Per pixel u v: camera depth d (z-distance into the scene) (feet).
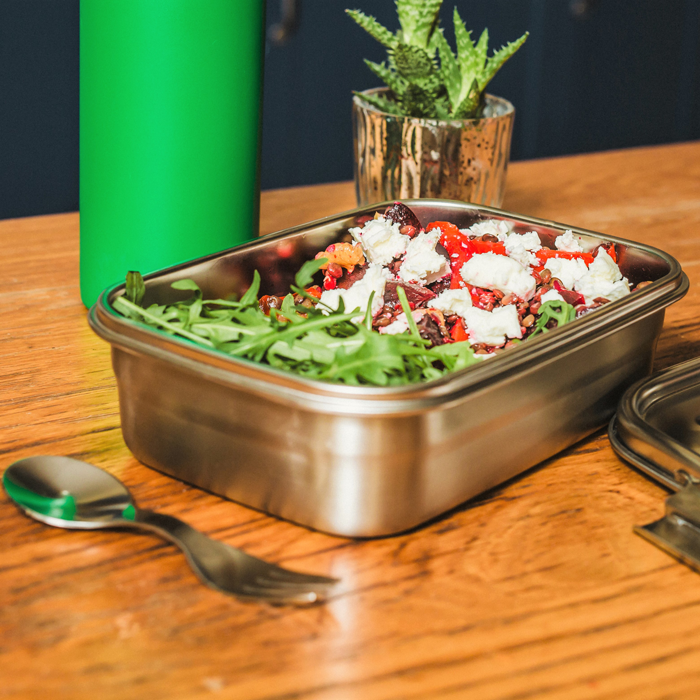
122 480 1.99
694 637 1.55
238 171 2.76
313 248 2.61
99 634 1.51
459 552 1.77
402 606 1.61
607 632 1.55
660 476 1.95
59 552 1.73
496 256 2.33
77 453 2.11
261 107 2.81
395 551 1.76
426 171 3.34
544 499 1.96
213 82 2.59
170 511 1.87
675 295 2.26
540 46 8.54
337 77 7.73
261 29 2.69
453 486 1.80
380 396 1.58
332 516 1.74
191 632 1.53
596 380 2.12
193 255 2.77
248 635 1.52
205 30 2.52
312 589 1.56
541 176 4.55
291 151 7.80
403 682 1.42
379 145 3.40
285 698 1.39
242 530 1.81
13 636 1.50
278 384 1.64
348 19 7.54
